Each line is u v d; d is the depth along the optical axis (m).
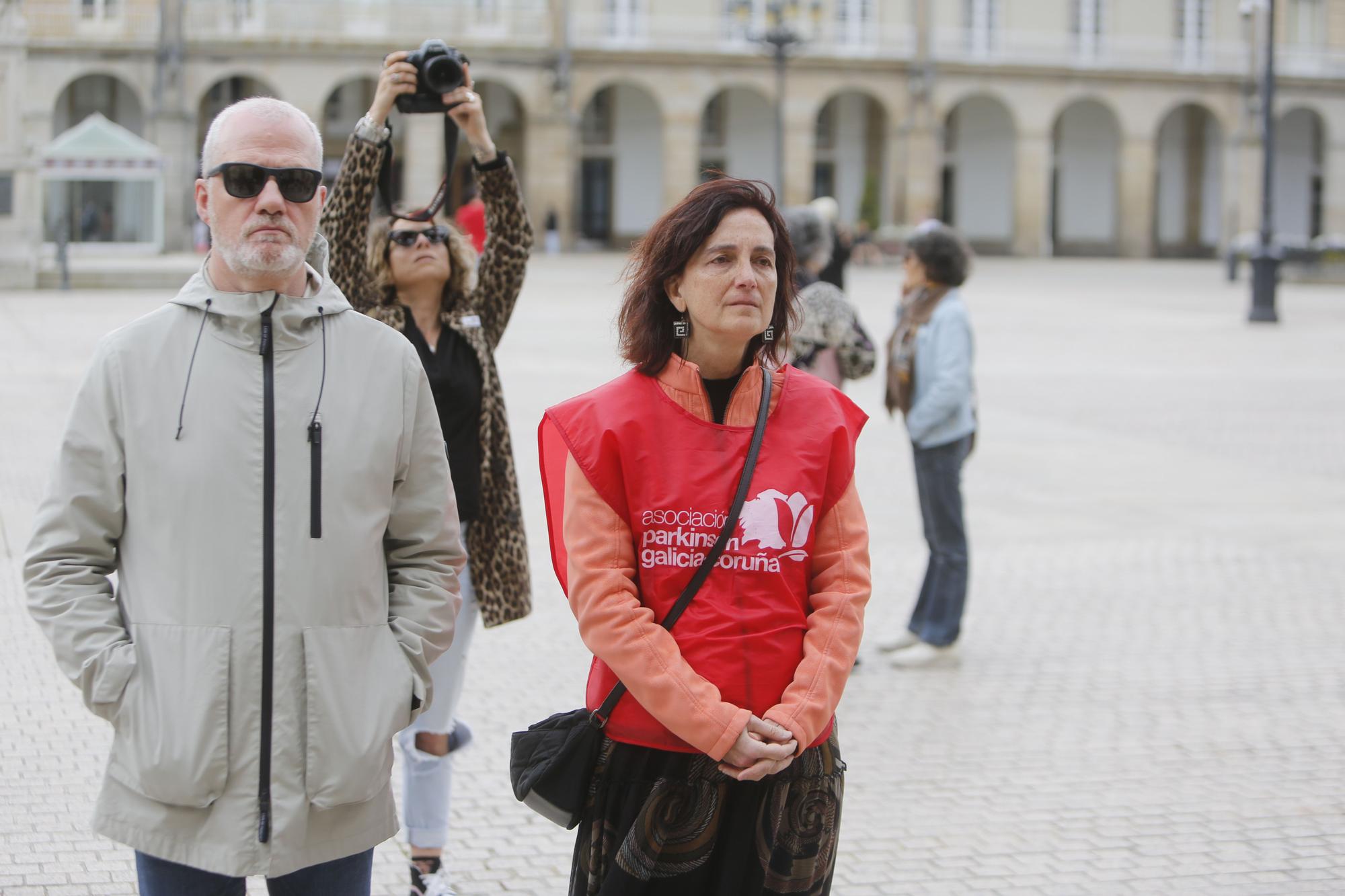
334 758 2.85
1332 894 4.56
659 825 2.96
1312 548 9.56
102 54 42.72
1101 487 11.57
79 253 36.47
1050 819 5.15
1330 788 5.48
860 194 54.09
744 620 2.95
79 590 2.85
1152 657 7.19
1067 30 51.72
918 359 6.93
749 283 2.99
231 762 2.80
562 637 7.29
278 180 2.89
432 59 4.27
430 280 4.43
